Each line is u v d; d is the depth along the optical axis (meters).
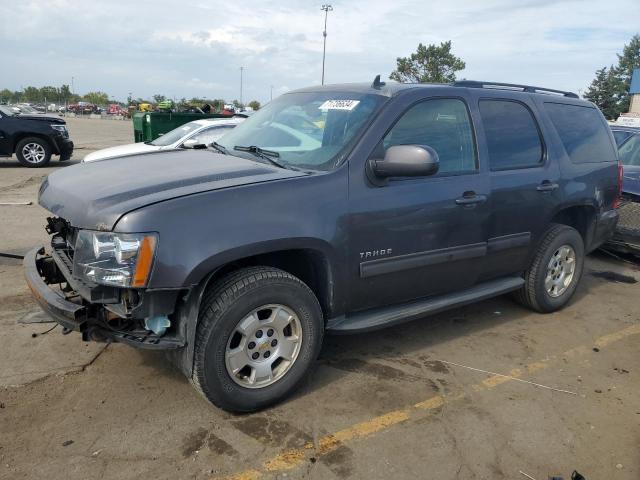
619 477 2.85
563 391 3.68
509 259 4.48
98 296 2.82
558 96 5.04
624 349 4.37
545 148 4.65
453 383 3.71
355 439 3.05
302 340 3.32
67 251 3.47
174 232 2.77
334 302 3.46
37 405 3.23
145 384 3.51
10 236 6.81
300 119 3.99
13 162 15.14
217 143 4.34
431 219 3.74
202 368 2.97
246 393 3.15
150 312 2.83
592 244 5.35
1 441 2.90
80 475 2.68
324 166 3.42
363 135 3.49
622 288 5.92
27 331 4.16
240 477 2.72
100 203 2.88
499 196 4.17
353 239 3.40
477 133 4.13
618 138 7.95
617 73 67.50
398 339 4.37
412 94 3.78
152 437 2.99
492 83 4.50
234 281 3.03
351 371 3.81
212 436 3.02
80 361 3.75
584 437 3.18
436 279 3.96
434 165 3.27
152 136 12.98
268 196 3.07
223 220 2.90
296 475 2.75
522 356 4.17
